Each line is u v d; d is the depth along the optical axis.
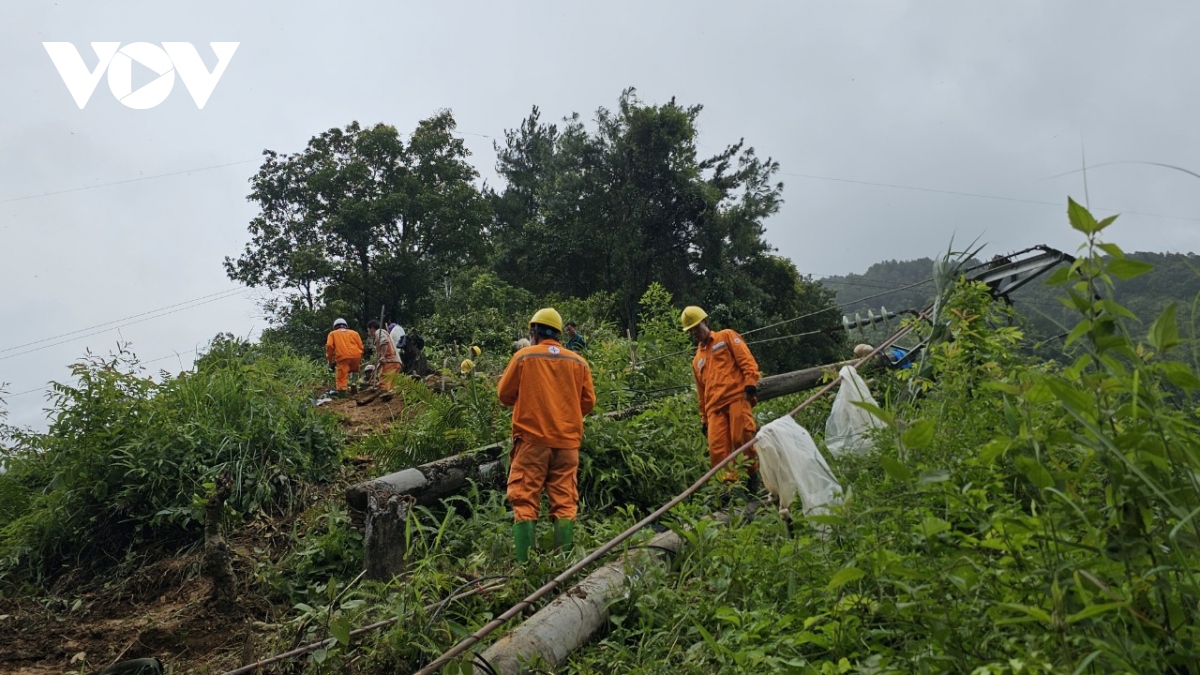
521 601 4.79
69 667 5.22
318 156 29.84
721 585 4.50
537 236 31.73
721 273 30.64
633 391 10.20
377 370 14.55
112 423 7.54
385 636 4.38
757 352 29.52
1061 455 3.02
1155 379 2.46
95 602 6.32
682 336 13.38
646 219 29.95
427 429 8.30
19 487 7.77
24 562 6.92
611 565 5.11
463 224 30.69
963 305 7.76
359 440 9.53
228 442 7.58
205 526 6.27
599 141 30.83
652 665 4.01
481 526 6.38
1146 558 2.46
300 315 28.05
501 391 6.12
